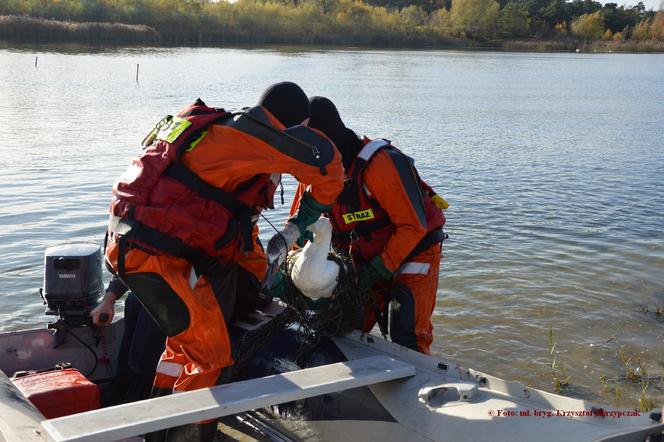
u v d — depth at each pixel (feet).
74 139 50.60
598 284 24.77
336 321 12.34
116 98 79.97
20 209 31.14
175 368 11.49
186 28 251.19
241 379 12.82
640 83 146.41
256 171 10.25
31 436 8.52
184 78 110.11
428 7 409.49
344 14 307.58
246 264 13.48
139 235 10.27
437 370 10.99
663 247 29.14
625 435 8.42
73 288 14.03
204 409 8.91
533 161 49.44
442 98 99.19
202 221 10.41
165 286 10.43
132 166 10.75
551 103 98.12
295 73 132.67
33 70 112.57
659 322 21.68
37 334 13.99
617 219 33.50
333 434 11.37
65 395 11.25
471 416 9.65
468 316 21.90
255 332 12.90
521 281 24.79
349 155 13.08
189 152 10.40
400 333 13.44
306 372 10.24
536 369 18.76
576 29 394.73
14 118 61.00
